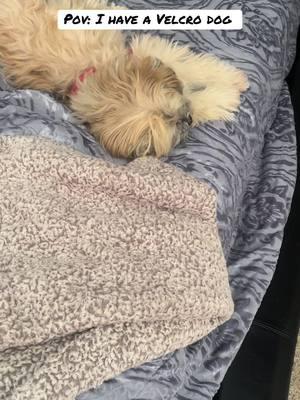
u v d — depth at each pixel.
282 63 0.82
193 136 0.66
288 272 0.76
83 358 0.44
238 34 0.77
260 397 0.65
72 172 0.53
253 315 0.66
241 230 0.75
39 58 0.72
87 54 0.71
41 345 0.45
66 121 0.64
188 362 0.55
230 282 0.69
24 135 0.58
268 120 0.84
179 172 0.56
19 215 0.51
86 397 0.45
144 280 0.48
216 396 0.65
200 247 0.51
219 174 0.63
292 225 0.80
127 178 0.53
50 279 0.46
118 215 0.52
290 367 0.70
